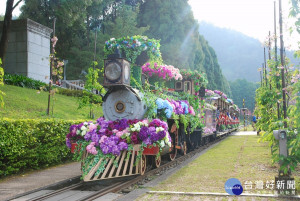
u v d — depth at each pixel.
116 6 49.69
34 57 23.20
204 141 17.06
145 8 47.47
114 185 6.91
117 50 8.09
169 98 9.98
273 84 10.55
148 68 10.09
